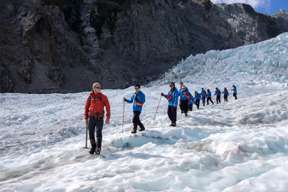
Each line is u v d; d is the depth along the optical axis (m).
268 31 147.50
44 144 15.96
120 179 7.14
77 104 31.95
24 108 29.66
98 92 9.99
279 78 63.97
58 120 23.72
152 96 38.25
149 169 7.94
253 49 78.69
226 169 7.29
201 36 110.62
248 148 8.60
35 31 64.12
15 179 8.64
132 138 11.32
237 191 5.82
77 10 83.75
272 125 14.55
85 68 71.12
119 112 27.16
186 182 6.77
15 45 60.53
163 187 6.71
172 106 14.33
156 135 11.71
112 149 10.58
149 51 90.56
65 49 70.00
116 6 89.44
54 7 76.06
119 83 73.56
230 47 115.69
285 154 8.36
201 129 12.48
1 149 14.79
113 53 83.75
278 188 5.78
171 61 90.94
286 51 74.12
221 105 26.45
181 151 9.41
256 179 6.24
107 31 85.75
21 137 17.98
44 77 60.91
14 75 56.72
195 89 47.19
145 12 96.12
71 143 14.95
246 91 48.62
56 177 8.10
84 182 7.15
